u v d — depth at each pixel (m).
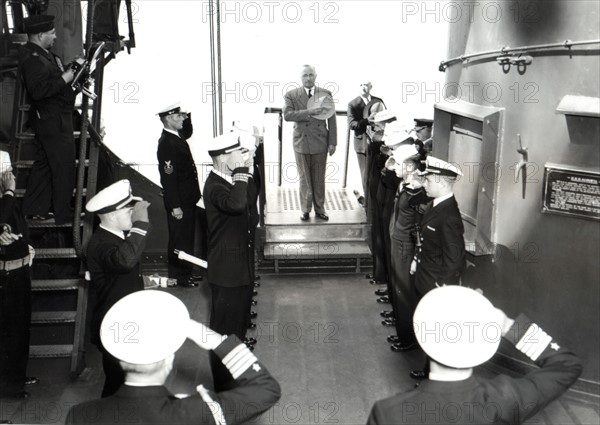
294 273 8.35
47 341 6.39
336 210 9.20
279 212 9.09
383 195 7.26
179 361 6.12
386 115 7.25
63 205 6.46
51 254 6.27
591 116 4.81
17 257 5.42
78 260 6.54
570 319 5.32
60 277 6.92
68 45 8.02
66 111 6.38
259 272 8.38
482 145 5.54
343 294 7.72
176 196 7.71
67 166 6.43
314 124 8.53
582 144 5.02
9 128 7.47
